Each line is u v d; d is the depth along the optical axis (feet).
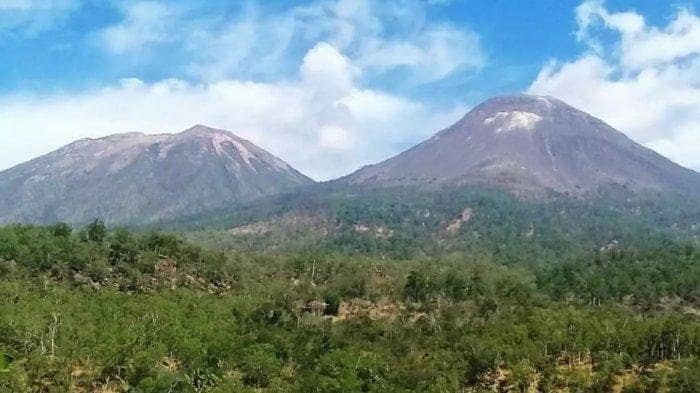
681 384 328.90
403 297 596.29
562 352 397.39
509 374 368.48
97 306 432.25
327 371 362.94
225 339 388.78
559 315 460.96
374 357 380.37
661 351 387.96
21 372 315.99
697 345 382.22
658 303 589.32
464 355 387.75
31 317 371.35
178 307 462.19
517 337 405.80
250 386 347.97
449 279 597.93
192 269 597.93
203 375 349.00
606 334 400.88
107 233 635.66
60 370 329.52
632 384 344.08
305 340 419.54
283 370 375.04
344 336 442.09
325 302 553.64
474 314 515.09
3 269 484.33
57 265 513.04
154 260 570.46
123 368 347.36
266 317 480.23
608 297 600.80
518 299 558.56
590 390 345.92
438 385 337.93
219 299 532.73
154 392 323.98
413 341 433.48
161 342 374.02
